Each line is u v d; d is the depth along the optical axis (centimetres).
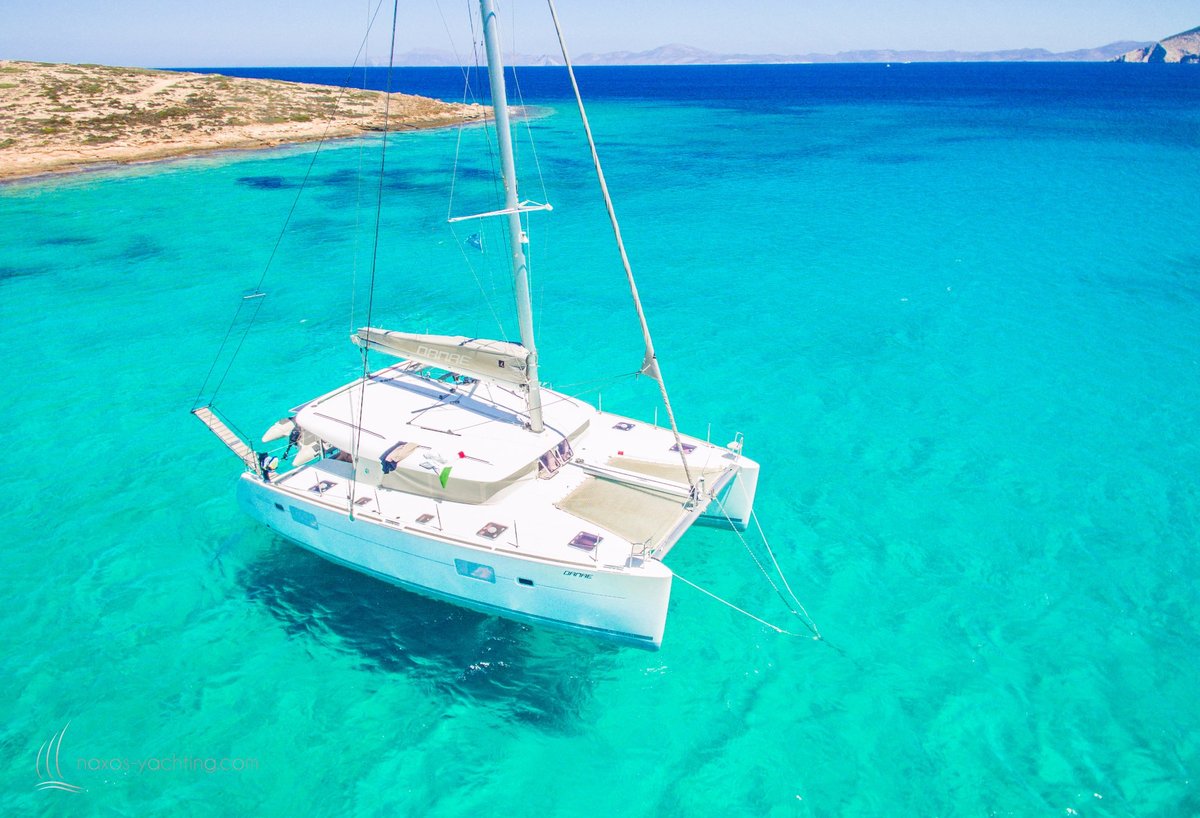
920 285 2445
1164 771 838
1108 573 1155
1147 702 928
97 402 1731
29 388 1789
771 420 1652
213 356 1994
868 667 998
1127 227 3006
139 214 3425
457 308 2359
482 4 896
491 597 1025
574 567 931
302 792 829
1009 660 1000
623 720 928
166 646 1036
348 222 3391
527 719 927
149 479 1443
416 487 1088
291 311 2322
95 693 955
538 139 6091
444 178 4391
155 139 5009
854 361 1919
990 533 1259
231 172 4400
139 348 2033
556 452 1163
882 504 1348
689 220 3381
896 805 809
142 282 2548
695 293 2450
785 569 1193
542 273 2698
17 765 853
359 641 1049
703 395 1772
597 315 2295
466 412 1220
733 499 1199
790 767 859
